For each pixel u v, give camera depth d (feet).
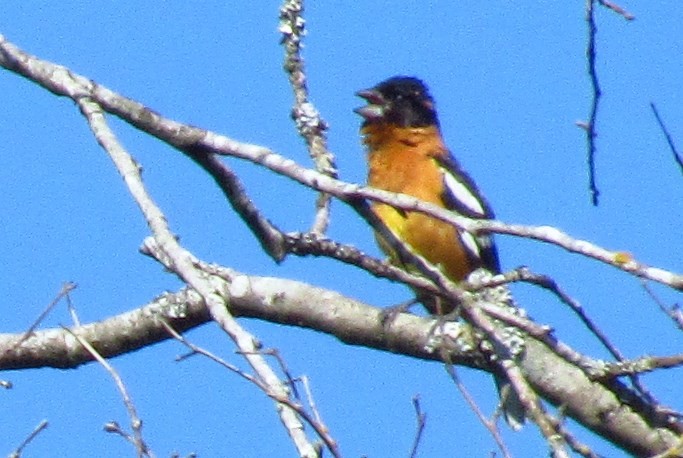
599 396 35.63
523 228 26.05
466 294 28.25
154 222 26.63
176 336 26.71
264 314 37.40
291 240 31.55
